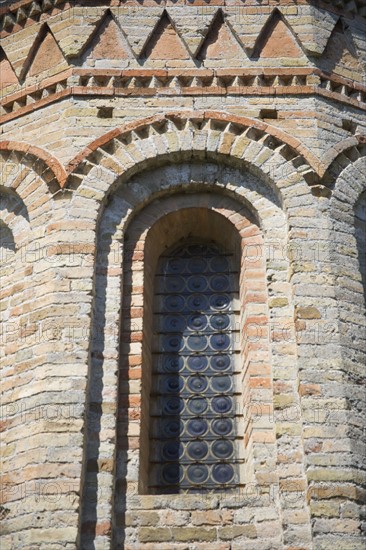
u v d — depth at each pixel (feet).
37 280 42.93
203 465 41.34
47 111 47.80
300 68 48.34
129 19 49.55
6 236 46.80
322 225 43.62
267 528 37.40
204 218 46.01
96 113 46.91
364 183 45.93
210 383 43.27
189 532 37.60
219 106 46.93
